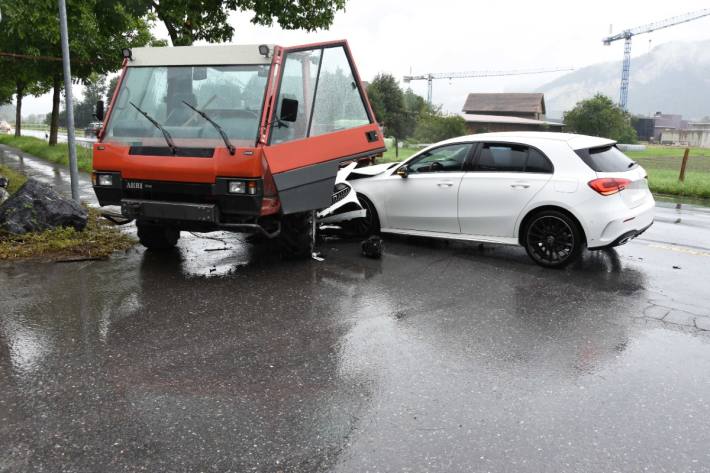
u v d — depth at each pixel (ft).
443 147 27.14
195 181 21.22
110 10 62.18
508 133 26.13
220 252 26.37
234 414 11.91
